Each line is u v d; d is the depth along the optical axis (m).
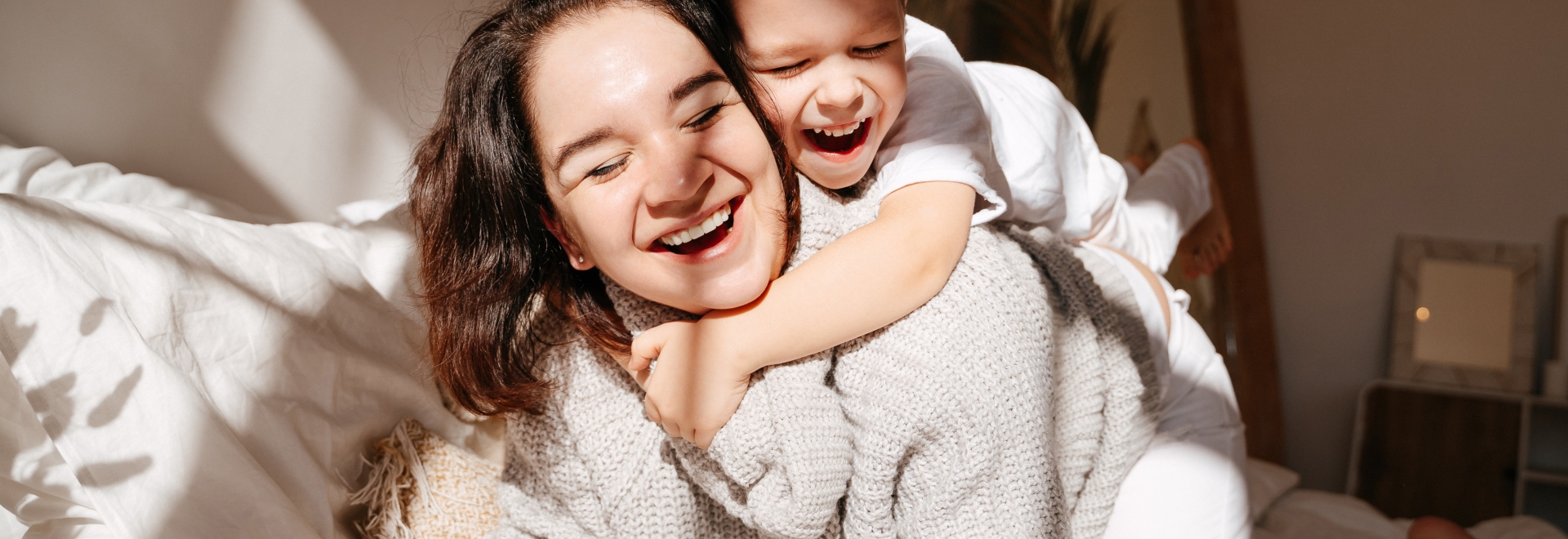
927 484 0.91
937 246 0.90
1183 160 1.96
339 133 1.50
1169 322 1.36
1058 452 1.11
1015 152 1.23
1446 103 3.11
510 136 0.87
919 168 0.97
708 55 0.81
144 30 1.25
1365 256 3.23
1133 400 1.15
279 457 1.00
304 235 1.24
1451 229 3.14
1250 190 3.14
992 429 0.90
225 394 0.98
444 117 0.93
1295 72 3.25
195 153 1.32
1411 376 3.09
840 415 0.92
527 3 0.85
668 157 0.77
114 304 0.90
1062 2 2.66
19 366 0.84
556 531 1.07
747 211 0.84
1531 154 3.04
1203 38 3.07
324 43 1.46
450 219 0.94
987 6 2.50
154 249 0.97
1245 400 3.08
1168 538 1.24
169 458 0.88
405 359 1.24
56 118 1.18
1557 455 2.92
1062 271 1.14
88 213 0.94
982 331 0.92
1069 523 1.00
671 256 0.83
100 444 0.86
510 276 0.94
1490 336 3.04
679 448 0.95
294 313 1.10
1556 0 2.96
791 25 0.86
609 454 0.98
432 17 1.63
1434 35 3.11
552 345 1.03
